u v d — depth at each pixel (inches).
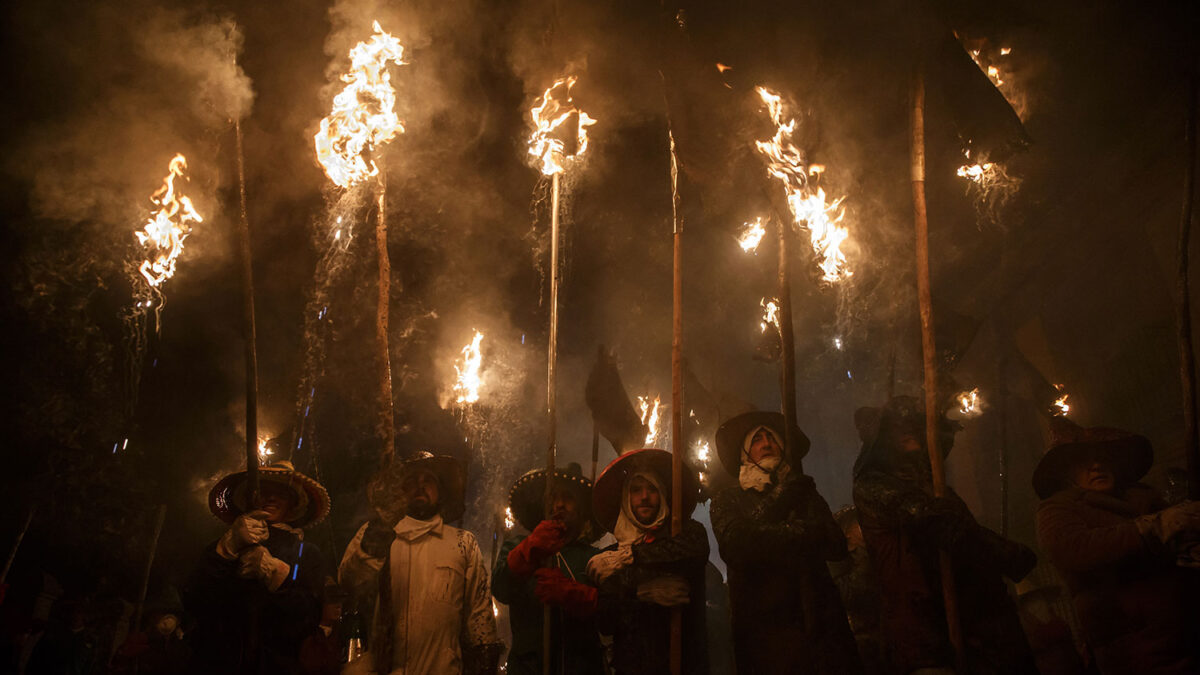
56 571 413.4
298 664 185.5
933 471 172.9
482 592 196.9
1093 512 183.3
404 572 191.8
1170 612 166.7
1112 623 171.3
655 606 179.3
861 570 227.1
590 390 235.3
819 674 167.2
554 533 184.7
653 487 198.4
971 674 162.9
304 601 190.5
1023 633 169.6
